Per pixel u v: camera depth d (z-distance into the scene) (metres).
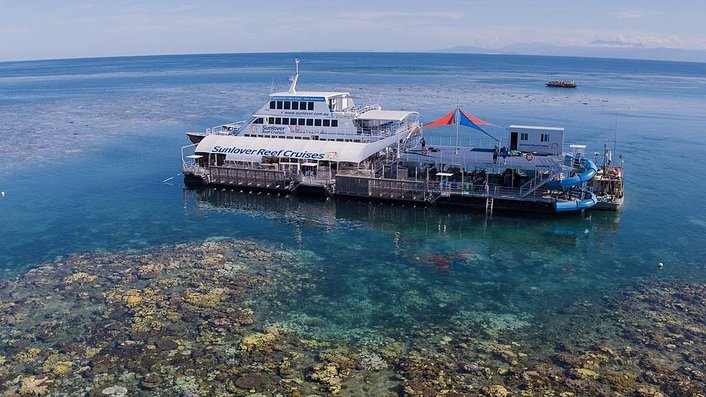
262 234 50.28
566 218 54.59
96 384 27.45
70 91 196.50
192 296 36.81
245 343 31.12
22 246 46.38
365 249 46.81
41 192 63.38
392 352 30.47
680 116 124.50
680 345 30.80
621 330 32.75
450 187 58.25
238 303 36.19
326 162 64.69
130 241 47.72
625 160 78.75
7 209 56.75
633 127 108.00
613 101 156.00
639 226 51.91
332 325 33.56
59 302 36.06
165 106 144.25
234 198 62.44
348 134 68.00
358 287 39.12
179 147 90.44
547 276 41.19
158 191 64.69
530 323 33.91
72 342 31.23
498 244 48.16
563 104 146.12
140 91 190.75
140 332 32.19
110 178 70.31
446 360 29.59
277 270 41.84
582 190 56.22
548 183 55.28
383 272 41.91
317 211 57.78
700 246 46.47
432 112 125.94
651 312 34.88
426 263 43.81
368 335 32.41
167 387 27.17
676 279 39.94
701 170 72.81
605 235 49.81
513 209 56.19
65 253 44.81
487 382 27.47
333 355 30.03
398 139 70.75
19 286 38.53
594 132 101.94
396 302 36.84
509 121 114.81
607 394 26.41
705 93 186.75
